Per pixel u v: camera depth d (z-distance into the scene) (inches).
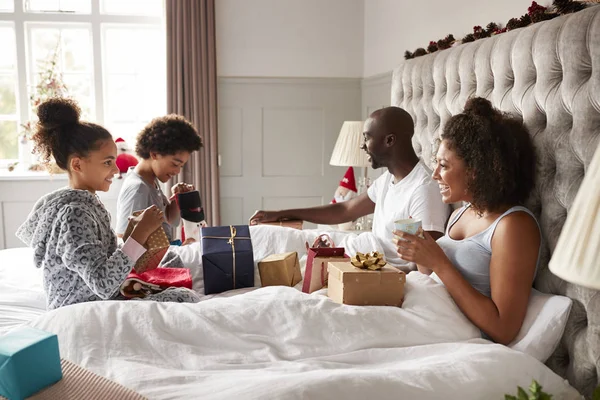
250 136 186.2
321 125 189.3
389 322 65.8
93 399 51.6
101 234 77.2
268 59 183.0
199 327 64.5
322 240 96.7
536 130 74.4
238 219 189.8
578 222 37.4
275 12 181.5
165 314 66.2
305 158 190.2
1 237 179.5
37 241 74.5
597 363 62.1
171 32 173.8
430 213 89.6
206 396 51.5
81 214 72.8
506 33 84.8
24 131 183.8
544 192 71.9
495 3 106.8
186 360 61.2
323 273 82.7
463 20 119.2
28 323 68.4
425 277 75.7
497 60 84.2
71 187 79.8
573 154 67.2
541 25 75.2
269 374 57.0
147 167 110.1
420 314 67.2
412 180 94.0
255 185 188.9
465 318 69.1
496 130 70.9
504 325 66.0
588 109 64.4
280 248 101.3
